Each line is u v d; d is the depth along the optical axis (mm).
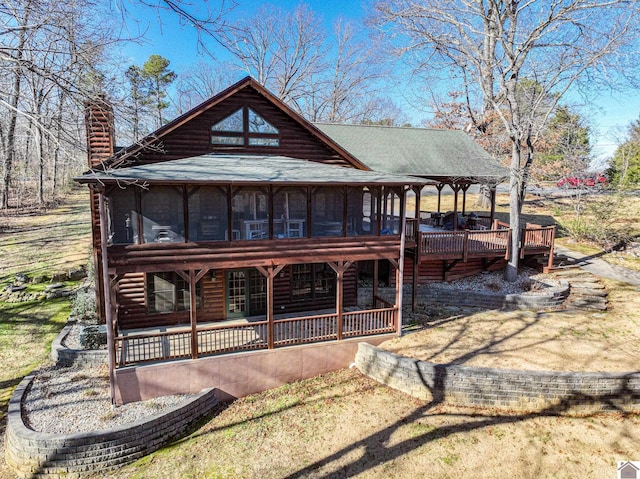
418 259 15547
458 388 10680
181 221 10922
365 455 9055
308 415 10578
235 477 8547
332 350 12586
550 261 18234
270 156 13906
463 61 19000
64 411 9922
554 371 10422
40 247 22422
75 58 9898
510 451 9000
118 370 10281
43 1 9188
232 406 11242
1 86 10211
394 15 17953
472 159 18828
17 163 31656
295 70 41344
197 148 13172
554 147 26703
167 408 10086
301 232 12523
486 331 13375
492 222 18875
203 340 12570
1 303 16297
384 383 11836
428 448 9148
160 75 40719
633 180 37312
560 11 14617
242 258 11453
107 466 8914
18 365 12211
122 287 13133
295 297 15086
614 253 21078
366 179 11883
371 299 16141
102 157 13023
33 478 8672
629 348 11875
